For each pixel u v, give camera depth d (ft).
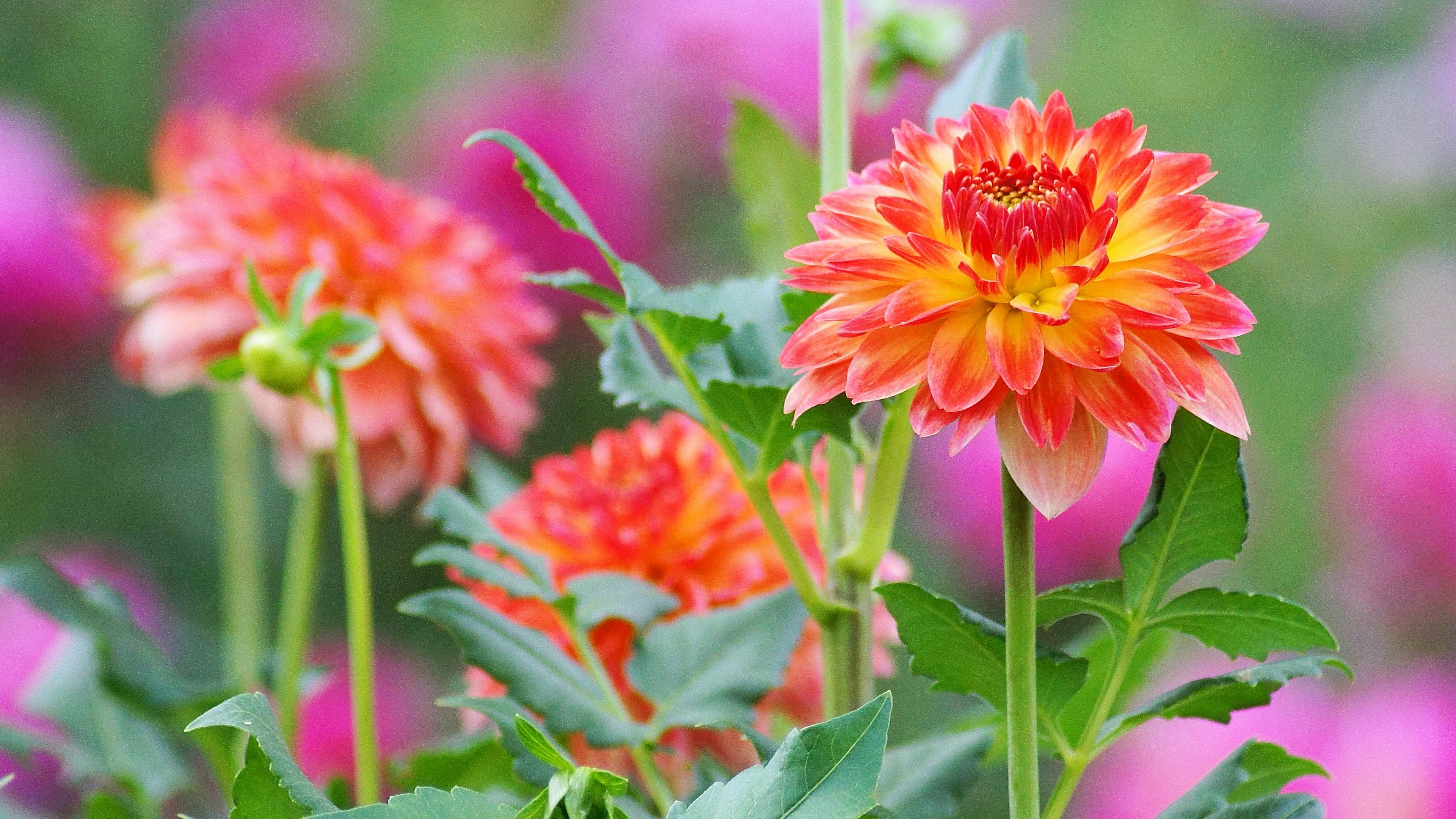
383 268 5.32
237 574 6.51
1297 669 4.29
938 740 4.69
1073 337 4.17
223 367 4.70
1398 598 9.10
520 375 6.01
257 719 4.17
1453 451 9.00
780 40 9.84
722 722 4.41
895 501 4.55
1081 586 4.31
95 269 7.40
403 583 9.99
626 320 4.70
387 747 8.43
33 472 10.31
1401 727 6.79
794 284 4.24
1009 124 4.30
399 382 5.51
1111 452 8.21
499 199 9.53
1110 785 7.52
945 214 4.22
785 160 5.14
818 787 4.12
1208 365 4.20
